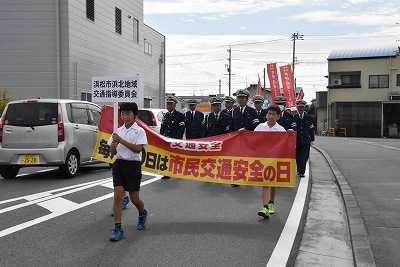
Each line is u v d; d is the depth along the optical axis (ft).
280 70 83.05
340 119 135.64
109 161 22.84
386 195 26.25
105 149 22.94
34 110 32.89
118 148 17.99
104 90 19.93
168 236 18.38
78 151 34.58
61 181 32.24
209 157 22.06
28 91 62.34
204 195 27.30
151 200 25.66
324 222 21.13
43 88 62.28
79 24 64.85
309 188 30.07
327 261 15.62
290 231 19.29
